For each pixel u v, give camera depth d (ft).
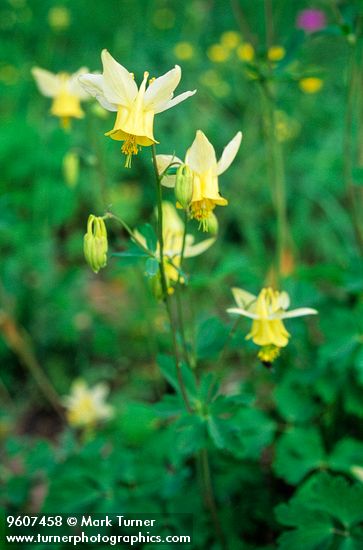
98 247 1.38
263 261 2.50
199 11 3.83
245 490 1.77
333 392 1.79
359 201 2.45
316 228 2.77
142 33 4.01
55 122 3.03
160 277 1.49
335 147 2.93
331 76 3.42
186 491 1.71
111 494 1.71
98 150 1.99
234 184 2.91
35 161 2.56
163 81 1.32
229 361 2.31
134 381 2.30
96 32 4.03
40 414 2.28
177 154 3.01
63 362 2.38
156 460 1.74
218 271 1.91
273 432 1.80
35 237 2.51
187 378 1.51
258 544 1.74
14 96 3.30
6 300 2.25
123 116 1.33
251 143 2.97
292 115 3.33
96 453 1.80
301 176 3.03
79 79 1.32
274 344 1.49
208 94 3.31
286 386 1.85
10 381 2.33
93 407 2.14
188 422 1.46
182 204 1.34
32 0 3.98
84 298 2.53
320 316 1.88
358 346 1.79
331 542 1.53
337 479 1.54
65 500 1.70
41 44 3.76
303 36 1.82
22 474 1.98
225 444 1.44
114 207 2.76
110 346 2.39
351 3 1.83
